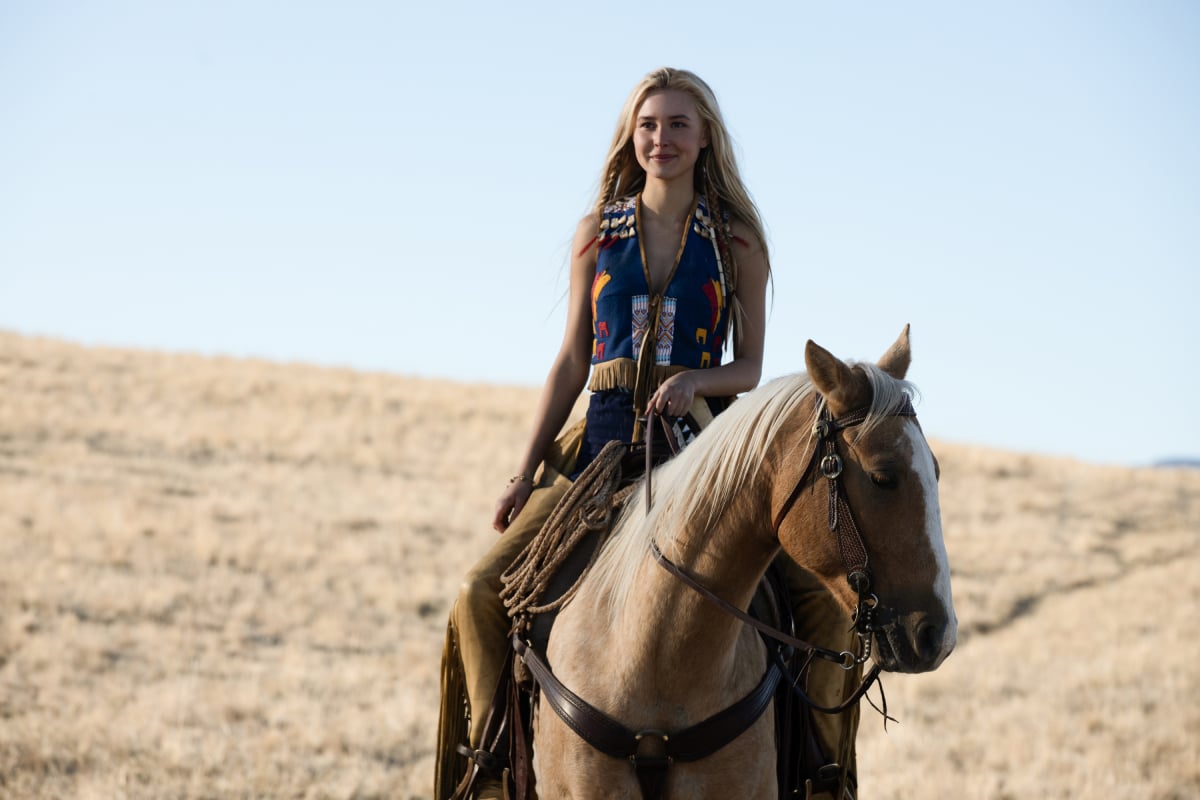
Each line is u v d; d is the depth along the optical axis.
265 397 43.28
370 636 19.73
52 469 30.44
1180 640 21.98
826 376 4.05
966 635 22.98
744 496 4.28
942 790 12.54
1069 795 12.91
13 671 15.54
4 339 49.47
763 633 4.75
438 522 29.17
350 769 12.46
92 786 11.05
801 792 4.93
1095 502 38.38
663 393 4.82
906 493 3.95
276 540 25.48
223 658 17.30
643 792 4.41
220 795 11.32
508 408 45.94
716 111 5.30
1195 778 13.72
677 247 5.24
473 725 5.10
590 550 4.91
